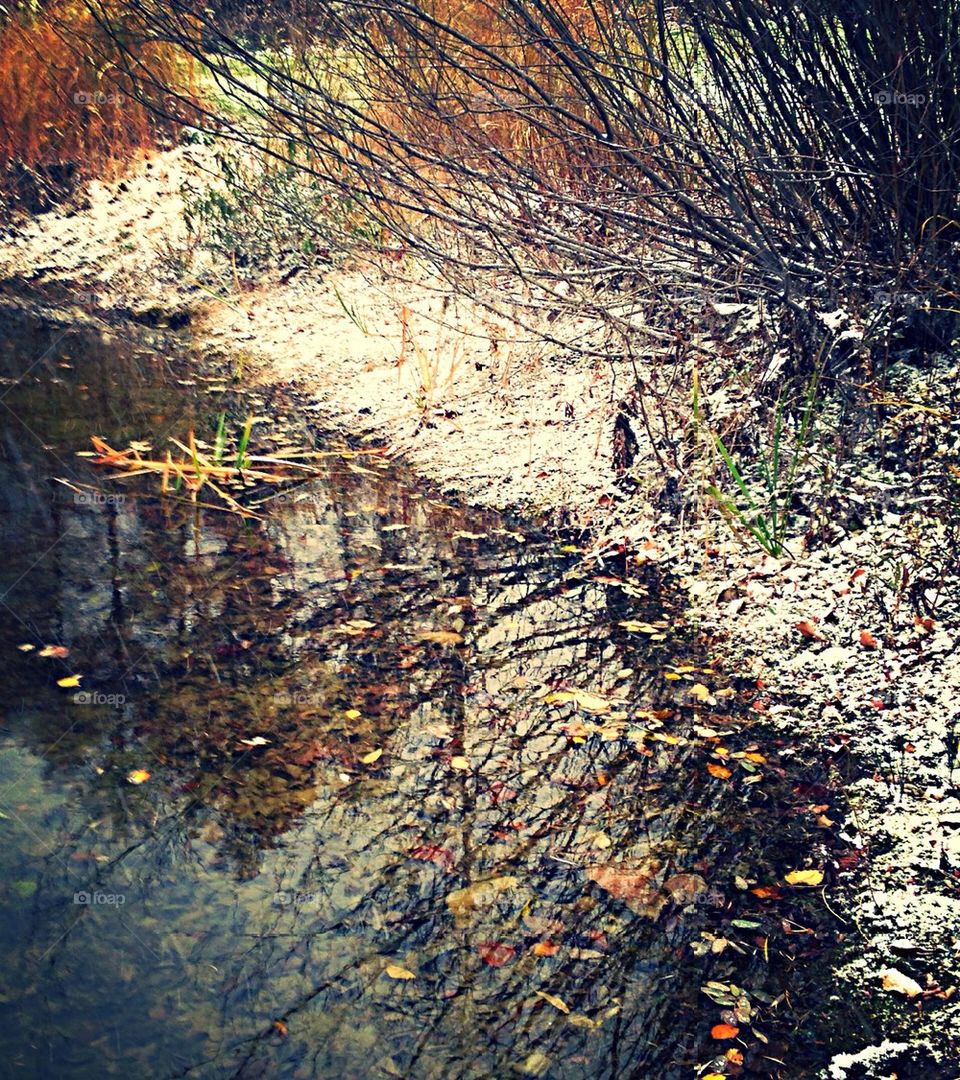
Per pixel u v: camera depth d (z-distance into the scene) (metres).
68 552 4.63
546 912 2.86
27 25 9.24
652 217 5.25
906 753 3.36
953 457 4.33
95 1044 2.47
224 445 5.74
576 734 3.56
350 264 7.98
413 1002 2.60
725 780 3.34
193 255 8.49
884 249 4.96
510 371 6.23
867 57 4.53
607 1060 2.46
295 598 4.34
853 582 4.09
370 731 3.57
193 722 3.59
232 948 2.74
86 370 6.78
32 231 9.34
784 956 2.73
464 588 4.45
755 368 5.22
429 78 5.51
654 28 5.08
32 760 3.39
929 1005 2.58
